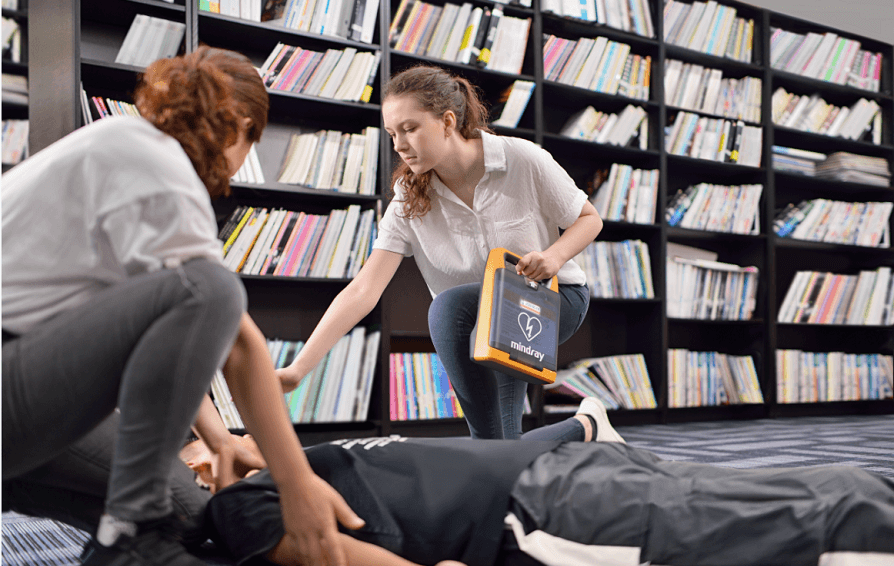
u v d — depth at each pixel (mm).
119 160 635
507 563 770
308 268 2623
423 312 3191
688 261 3469
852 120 4121
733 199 3641
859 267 4293
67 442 661
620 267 3287
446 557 777
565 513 766
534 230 1438
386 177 2752
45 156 657
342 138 2738
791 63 3963
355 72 2748
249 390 715
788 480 748
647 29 3449
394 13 2971
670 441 2496
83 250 649
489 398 1372
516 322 1249
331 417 2580
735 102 3736
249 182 2566
